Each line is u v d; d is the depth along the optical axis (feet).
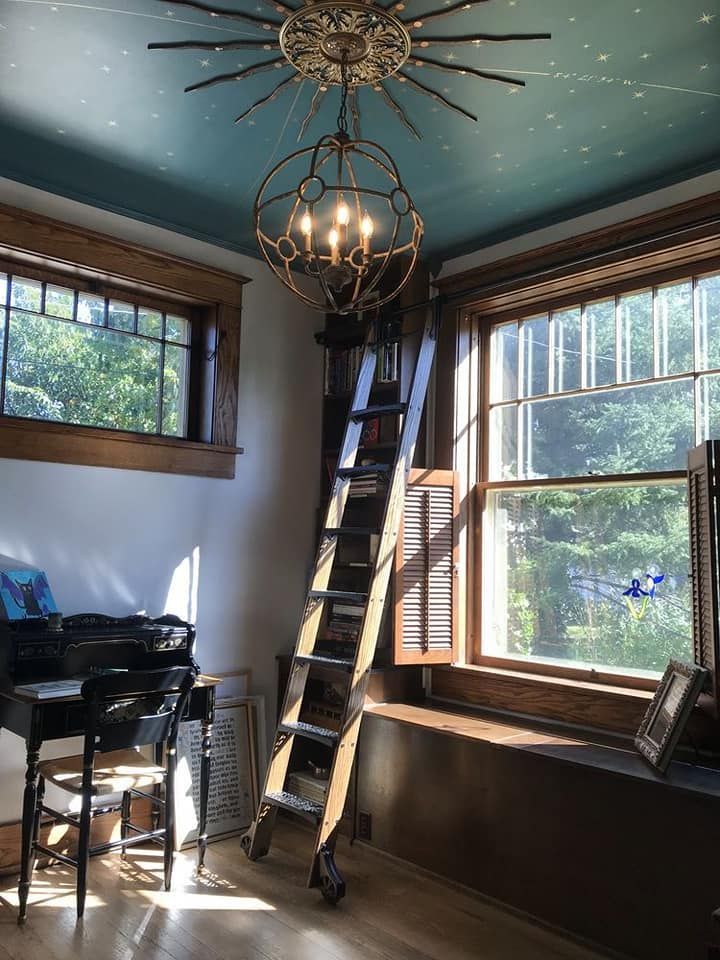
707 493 8.55
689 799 7.63
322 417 13.52
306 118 8.58
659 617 9.89
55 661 9.56
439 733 9.98
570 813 8.61
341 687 11.97
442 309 12.21
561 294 11.28
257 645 12.46
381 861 10.47
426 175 9.85
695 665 8.56
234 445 12.19
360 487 12.01
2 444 9.85
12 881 9.61
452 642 11.63
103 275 10.90
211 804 11.32
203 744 10.30
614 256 10.25
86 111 8.59
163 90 8.14
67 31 7.18
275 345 12.92
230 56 7.51
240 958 7.93
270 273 12.92
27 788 8.59
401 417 11.41
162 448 11.34
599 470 10.70
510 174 9.82
